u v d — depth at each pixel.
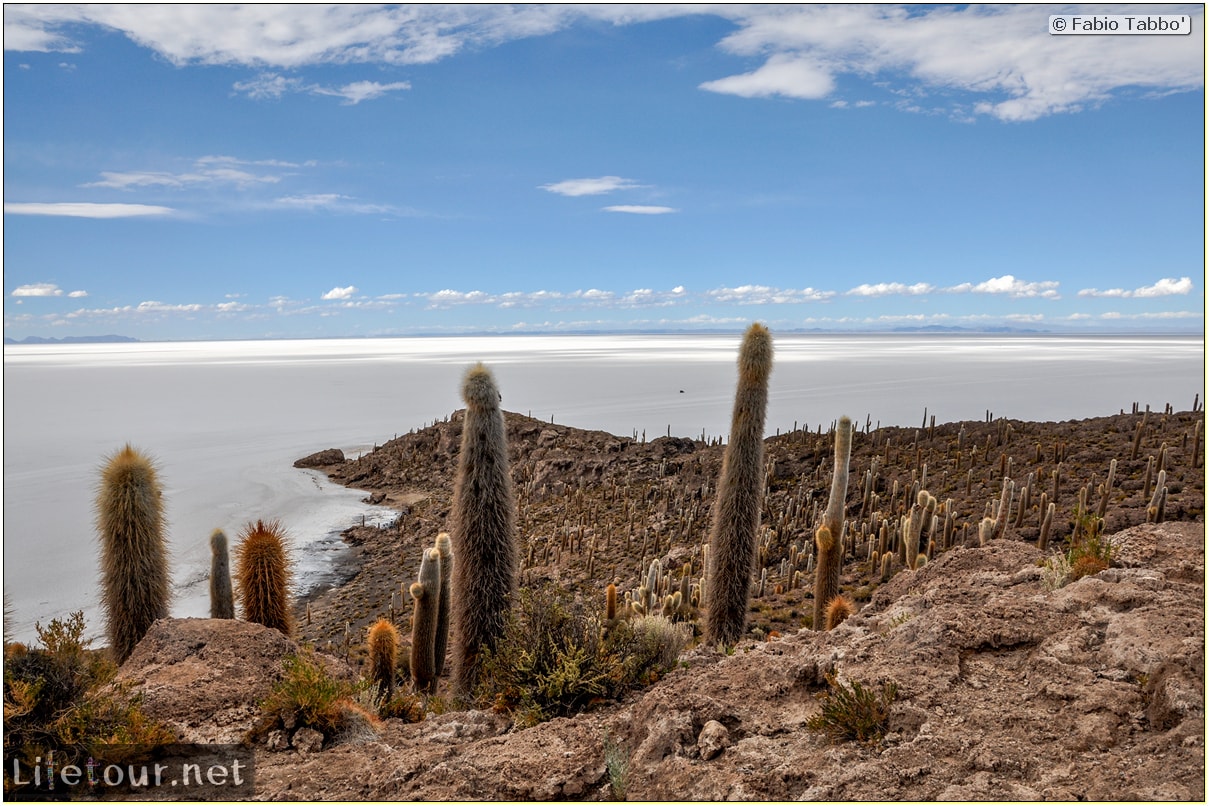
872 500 27.91
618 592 24.16
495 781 5.21
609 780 5.15
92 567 34.94
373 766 5.50
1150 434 28.09
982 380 168.25
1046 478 26.02
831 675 5.63
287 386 189.00
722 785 4.56
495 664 7.82
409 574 33.06
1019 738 4.59
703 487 35.78
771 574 23.84
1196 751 4.04
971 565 8.95
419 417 114.25
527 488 46.84
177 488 56.06
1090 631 5.60
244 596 9.02
